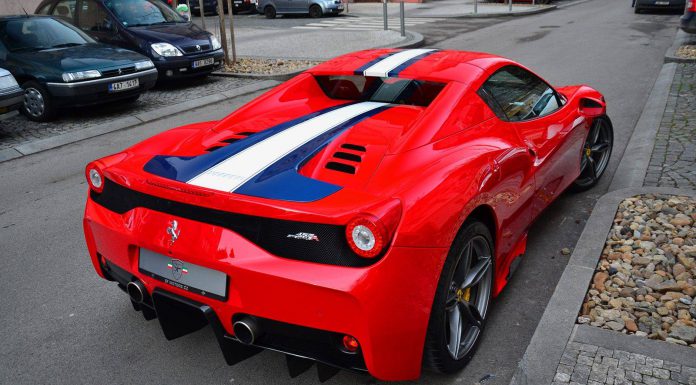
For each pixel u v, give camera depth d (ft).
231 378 8.82
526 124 10.93
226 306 7.50
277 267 7.06
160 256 8.12
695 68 30.68
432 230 7.21
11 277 12.35
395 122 9.59
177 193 7.67
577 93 14.21
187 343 9.76
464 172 8.14
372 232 6.64
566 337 8.92
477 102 9.90
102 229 8.75
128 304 11.12
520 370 8.27
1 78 23.56
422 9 82.43
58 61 26.32
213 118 26.94
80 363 9.32
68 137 24.12
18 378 8.99
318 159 8.38
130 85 27.73
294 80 11.71
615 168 16.93
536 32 52.08
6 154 22.00
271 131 9.52
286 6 74.33
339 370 8.82
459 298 8.50
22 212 16.30
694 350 8.51
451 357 8.20
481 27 58.23
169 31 33.68
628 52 38.27
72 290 11.73
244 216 7.37
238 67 38.42
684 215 12.82
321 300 6.93
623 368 8.17
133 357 9.43
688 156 16.97
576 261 11.19
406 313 7.12
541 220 13.82
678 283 10.28
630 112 23.22
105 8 33.63
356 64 11.62
